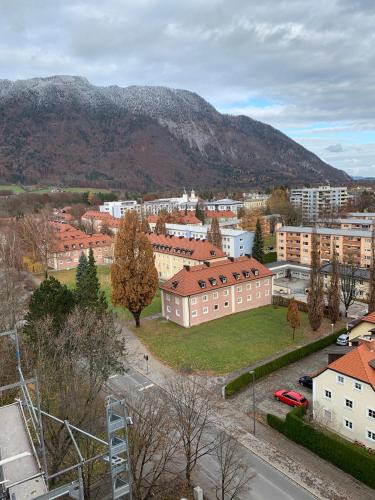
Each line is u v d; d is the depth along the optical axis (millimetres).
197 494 27609
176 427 31219
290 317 54438
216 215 173500
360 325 47219
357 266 84750
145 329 59906
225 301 64750
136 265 58250
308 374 45250
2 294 53000
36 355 38344
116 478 16922
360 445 32688
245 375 43062
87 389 35531
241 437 34656
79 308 42188
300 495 28328
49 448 28203
